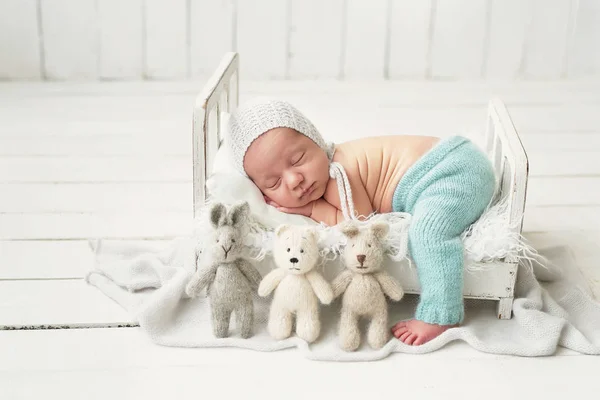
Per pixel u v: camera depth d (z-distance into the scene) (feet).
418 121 10.11
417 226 5.66
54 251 7.00
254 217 5.98
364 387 5.26
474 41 11.65
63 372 5.39
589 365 5.50
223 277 5.61
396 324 5.77
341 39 11.60
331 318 5.95
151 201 8.02
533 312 5.76
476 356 5.57
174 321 5.97
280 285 5.61
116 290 6.34
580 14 11.55
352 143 6.33
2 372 5.38
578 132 9.93
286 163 5.93
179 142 9.50
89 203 7.93
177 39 11.53
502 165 6.16
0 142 9.30
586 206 8.00
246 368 5.44
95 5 11.28
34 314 6.05
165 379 5.33
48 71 11.55
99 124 9.97
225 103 7.27
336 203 6.15
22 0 11.17
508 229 5.69
